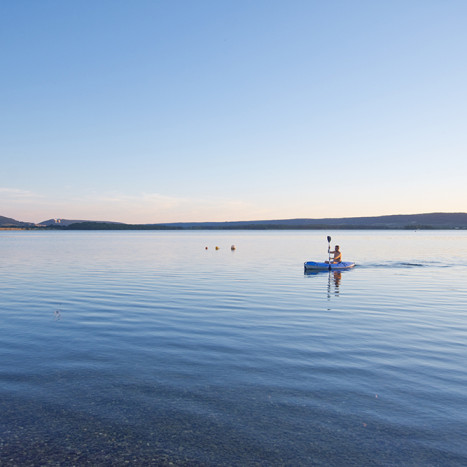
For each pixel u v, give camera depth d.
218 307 15.75
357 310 15.24
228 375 8.43
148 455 5.58
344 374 8.46
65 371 8.70
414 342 10.83
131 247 66.94
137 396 7.42
